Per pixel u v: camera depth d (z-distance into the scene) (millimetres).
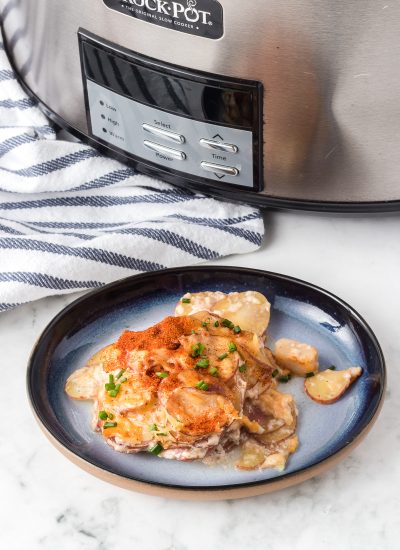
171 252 982
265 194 979
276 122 936
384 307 950
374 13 867
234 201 1000
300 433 842
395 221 1028
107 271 966
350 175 949
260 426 828
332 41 886
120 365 839
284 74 910
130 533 808
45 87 1057
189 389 812
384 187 953
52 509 821
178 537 805
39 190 1030
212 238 986
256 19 891
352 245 1006
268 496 825
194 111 952
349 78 900
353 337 901
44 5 993
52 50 1017
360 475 833
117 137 1017
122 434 816
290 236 1018
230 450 827
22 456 852
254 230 997
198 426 804
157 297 942
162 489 786
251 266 989
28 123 1088
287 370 879
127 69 962
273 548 798
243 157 962
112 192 1046
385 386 840
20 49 1068
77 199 1042
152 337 846
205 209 1020
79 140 1093
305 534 805
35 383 862
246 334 862
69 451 807
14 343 932
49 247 958
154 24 925
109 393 826
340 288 966
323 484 829
